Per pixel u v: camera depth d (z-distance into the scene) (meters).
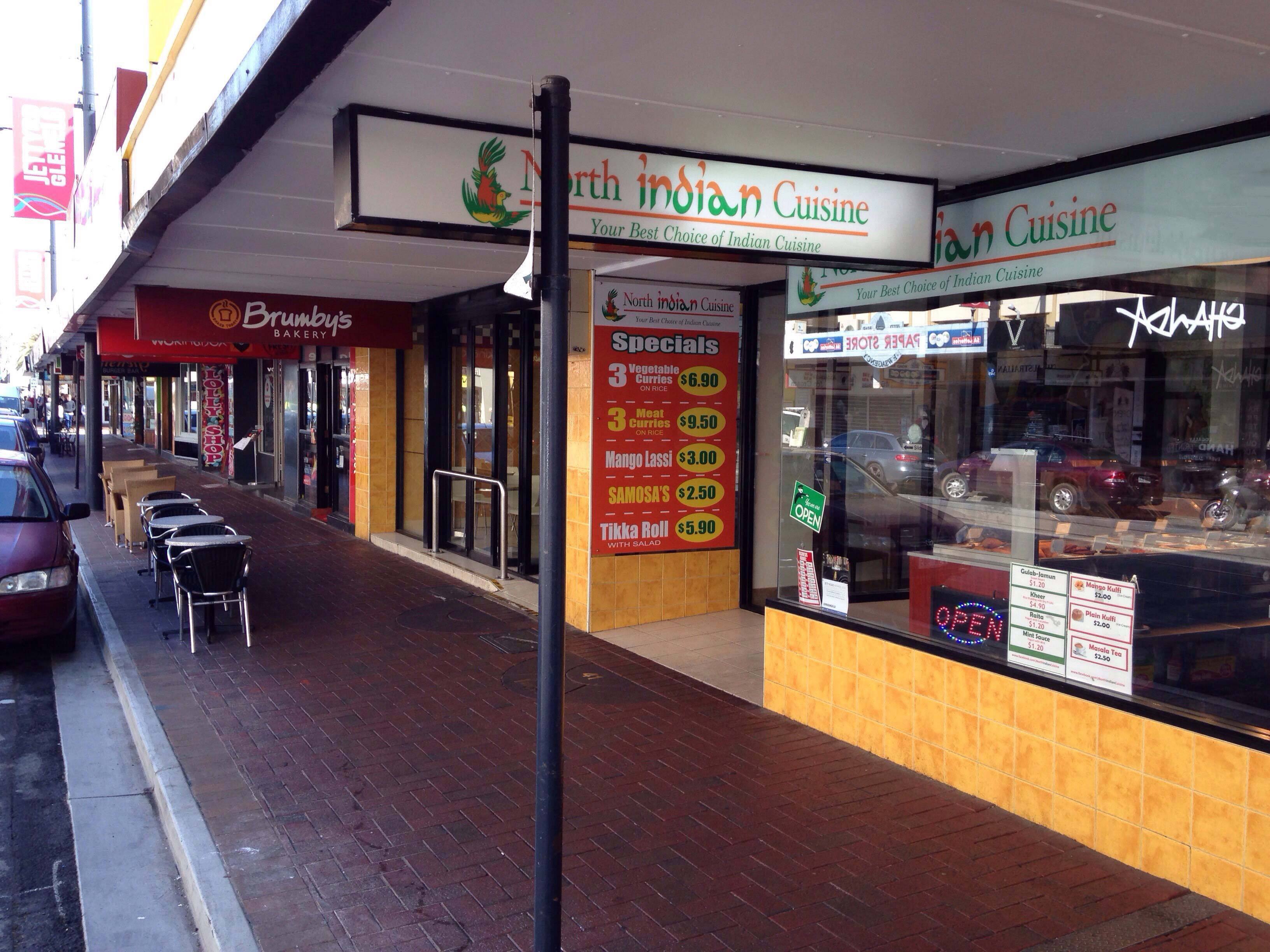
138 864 4.62
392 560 12.04
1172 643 4.20
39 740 6.30
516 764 5.48
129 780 5.62
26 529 8.12
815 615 6.03
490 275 8.88
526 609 9.35
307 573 11.16
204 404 23.48
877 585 5.65
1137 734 4.28
